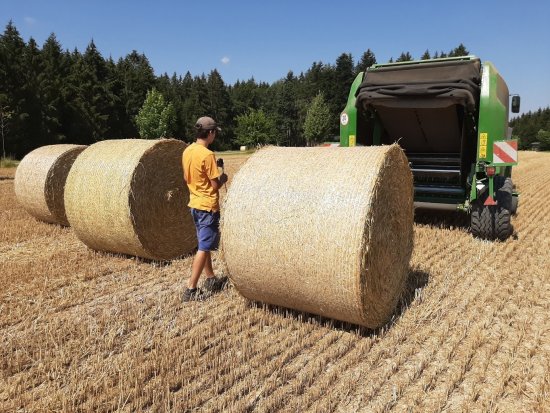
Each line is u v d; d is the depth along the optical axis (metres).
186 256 6.54
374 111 7.02
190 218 6.66
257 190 4.04
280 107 77.81
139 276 5.56
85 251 6.61
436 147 7.50
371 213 3.57
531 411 2.88
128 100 58.66
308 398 2.99
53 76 45.56
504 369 3.34
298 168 4.03
